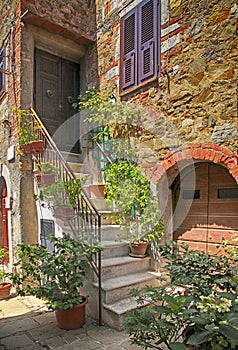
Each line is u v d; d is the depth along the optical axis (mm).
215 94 3033
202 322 1681
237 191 3229
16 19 4371
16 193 4246
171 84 3471
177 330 1992
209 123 3076
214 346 1633
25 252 3326
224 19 2984
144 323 1983
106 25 4602
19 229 4086
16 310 3359
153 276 3375
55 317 3105
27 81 4289
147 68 3787
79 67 5285
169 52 3506
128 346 2436
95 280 3141
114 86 4375
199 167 3572
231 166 2879
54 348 2424
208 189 3477
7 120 4648
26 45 4297
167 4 3555
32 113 4219
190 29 3281
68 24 4570
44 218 3986
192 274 2400
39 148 3932
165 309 1974
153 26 3730
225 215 3309
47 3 4363
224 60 2975
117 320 2746
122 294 3070
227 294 1976
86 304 3031
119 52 4297
